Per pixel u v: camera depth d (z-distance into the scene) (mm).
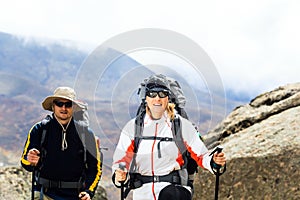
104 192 8336
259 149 6891
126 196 4383
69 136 5008
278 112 8219
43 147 5020
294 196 6434
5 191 8609
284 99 8578
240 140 7383
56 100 4965
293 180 6500
